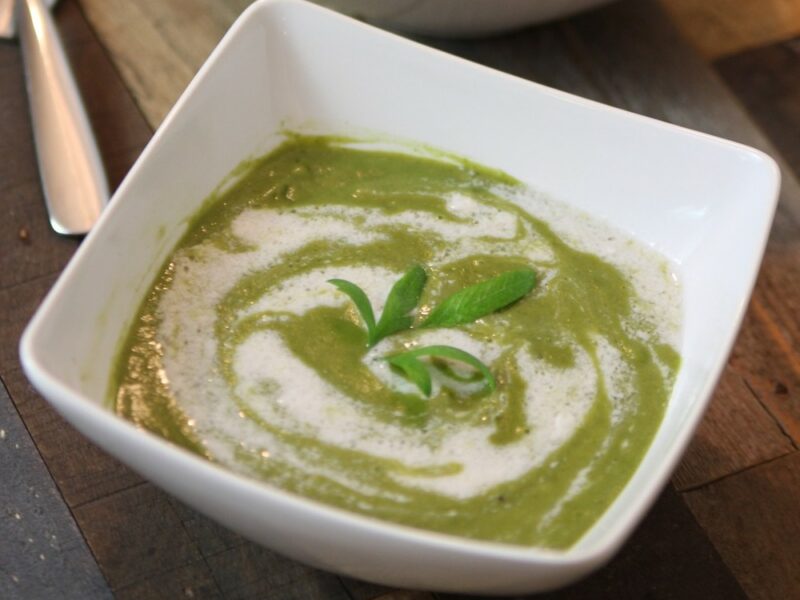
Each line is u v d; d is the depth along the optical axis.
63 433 0.33
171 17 0.44
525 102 0.33
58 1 0.45
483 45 0.43
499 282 0.31
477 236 0.33
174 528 0.31
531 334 0.31
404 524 0.27
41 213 0.38
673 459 0.25
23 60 0.43
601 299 0.32
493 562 0.23
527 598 0.30
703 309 0.31
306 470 0.28
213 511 0.26
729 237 0.31
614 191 0.33
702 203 0.32
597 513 0.27
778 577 0.31
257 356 0.30
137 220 0.30
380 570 0.25
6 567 0.30
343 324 0.31
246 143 0.34
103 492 0.31
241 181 0.34
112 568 0.30
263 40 0.34
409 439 0.28
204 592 0.30
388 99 0.35
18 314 0.35
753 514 0.32
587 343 0.31
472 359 0.29
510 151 0.34
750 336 0.36
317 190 0.35
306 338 0.30
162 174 0.31
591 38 0.44
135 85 0.42
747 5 0.45
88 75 0.42
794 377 0.35
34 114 0.40
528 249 0.33
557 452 0.28
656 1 0.45
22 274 0.36
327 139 0.36
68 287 0.27
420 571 0.25
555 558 0.23
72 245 0.37
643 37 0.44
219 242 0.33
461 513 0.27
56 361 0.27
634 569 0.31
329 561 0.26
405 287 0.31
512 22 0.41
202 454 0.28
